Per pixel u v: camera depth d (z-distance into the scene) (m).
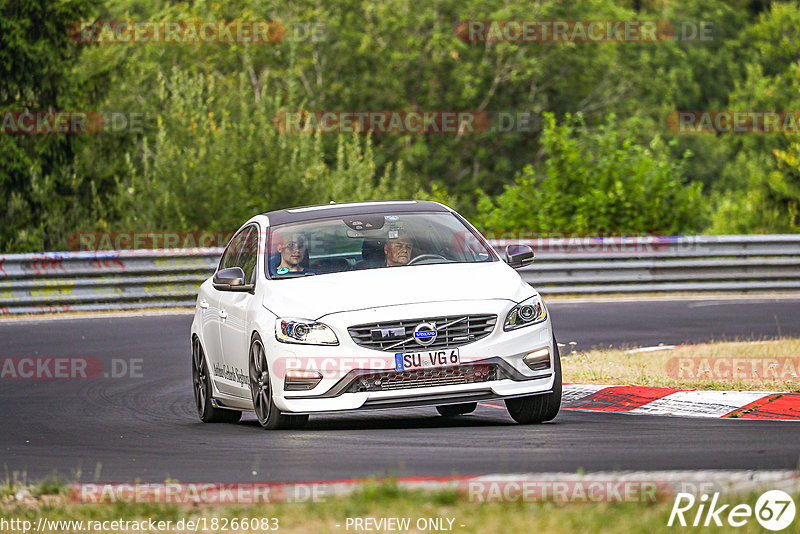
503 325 31.03
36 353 55.69
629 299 76.38
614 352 49.31
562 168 103.00
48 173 119.19
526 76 195.62
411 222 35.56
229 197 109.62
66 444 32.50
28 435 35.03
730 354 46.88
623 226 99.75
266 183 111.94
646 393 36.66
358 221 35.59
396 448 27.73
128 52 183.00
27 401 43.12
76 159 119.88
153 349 56.59
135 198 112.12
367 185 131.75
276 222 36.28
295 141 125.88
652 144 104.75
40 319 69.38
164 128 118.56
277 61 199.00
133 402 42.53
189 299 76.50
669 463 24.28
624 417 33.31
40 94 120.31
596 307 71.69
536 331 31.52
